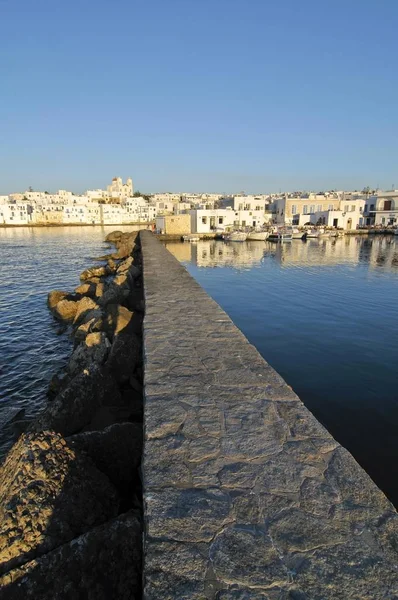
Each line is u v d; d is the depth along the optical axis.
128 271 21.20
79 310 14.59
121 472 4.11
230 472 2.78
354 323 14.80
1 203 108.56
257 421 3.47
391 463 6.34
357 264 33.53
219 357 5.05
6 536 2.71
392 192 73.31
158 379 4.35
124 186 161.88
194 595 1.87
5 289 23.53
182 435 3.24
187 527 2.28
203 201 109.75
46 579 2.44
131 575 2.54
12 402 8.77
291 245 52.53
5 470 3.52
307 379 9.54
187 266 33.00
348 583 1.94
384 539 2.22
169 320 7.02
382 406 8.23
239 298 19.89
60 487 3.12
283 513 2.40
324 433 3.30
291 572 2.00
